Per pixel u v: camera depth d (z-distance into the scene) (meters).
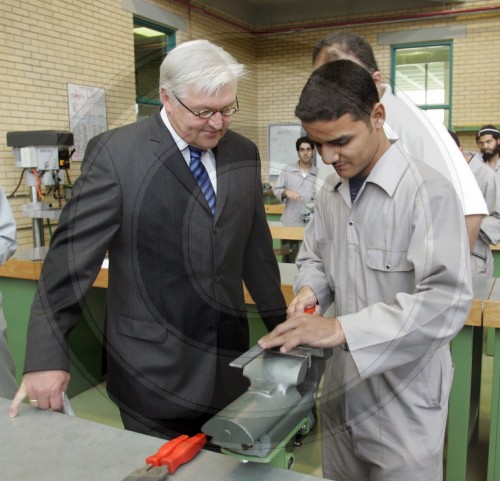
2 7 3.86
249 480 0.67
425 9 6.25
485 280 1.87
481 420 2.39
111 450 0.75
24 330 2.25
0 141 3.94
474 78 6.41
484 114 6.53
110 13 3.97
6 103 3.95
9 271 2.21
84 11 4.08
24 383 0.92
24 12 3.98
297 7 5.75
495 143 4.06
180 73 0.76
